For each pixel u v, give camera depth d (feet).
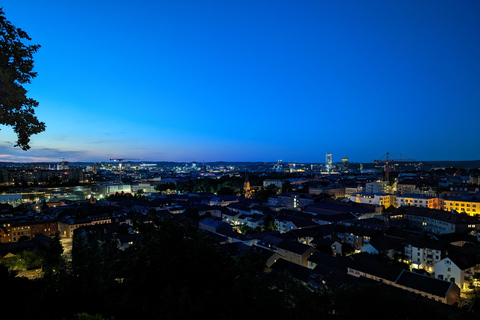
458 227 422.41
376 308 86.33
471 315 170.81
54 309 89.45
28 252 332.60
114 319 70.33
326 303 99.45
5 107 63.46
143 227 81.05
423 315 84.12
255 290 69.31
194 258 73.20
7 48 64.08
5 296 84.79
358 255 298.15
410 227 490.08
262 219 500.33
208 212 585.63
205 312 61.77
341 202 607.78
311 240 395.75
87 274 99.86
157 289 70.28
